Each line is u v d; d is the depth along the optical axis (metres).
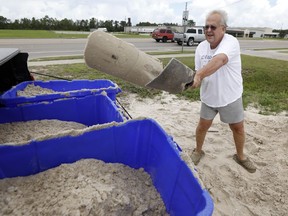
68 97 3.32
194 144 4.10
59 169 1.99
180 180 1.66
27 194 1.78
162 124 4.80
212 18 2.60
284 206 2.79
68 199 1.65
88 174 1.96
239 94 2.96
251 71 10.70
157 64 1.92
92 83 4.13
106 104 3.22
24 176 1.97
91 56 1.76
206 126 3.30
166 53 16.06
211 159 3.65
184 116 5.25
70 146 2.07
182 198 1.62
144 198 1.89
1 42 19.70
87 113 3.48
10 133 2.87
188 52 17.09
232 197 2.91
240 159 3.46
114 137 2.19
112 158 2.26
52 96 3.23
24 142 1.89
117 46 1.76
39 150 1.96
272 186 3.11
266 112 5.49
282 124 4.76
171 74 1.72
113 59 1.76
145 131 2.21
